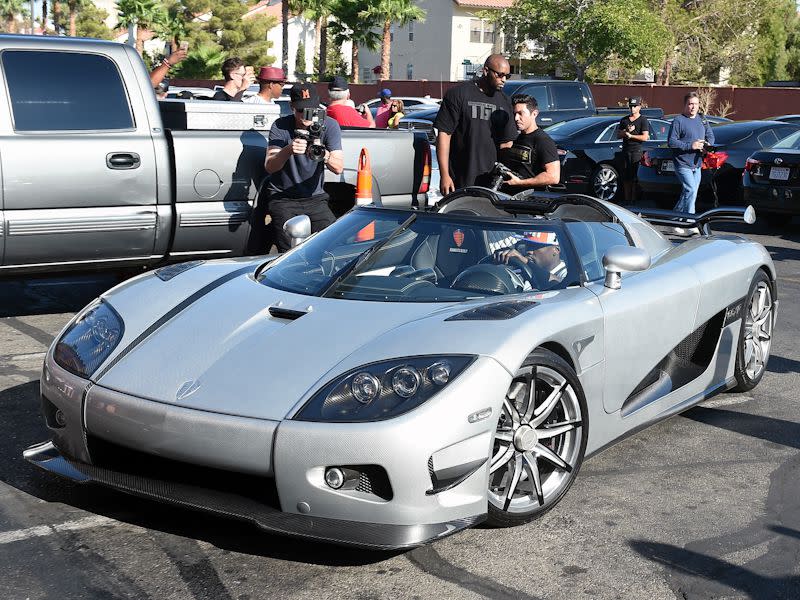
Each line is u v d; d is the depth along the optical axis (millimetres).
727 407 5188
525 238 4047
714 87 33219
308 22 63562
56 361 3586
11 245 5668
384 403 3029
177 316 3691
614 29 35406
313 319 3514
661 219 5461
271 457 3004
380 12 45938
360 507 3014
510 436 3434
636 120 13789
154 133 6070
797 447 4590
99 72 5957
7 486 3725
